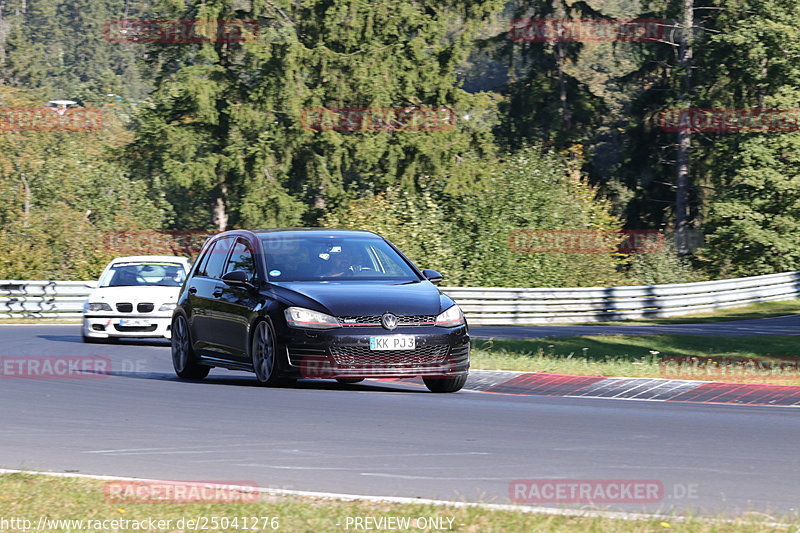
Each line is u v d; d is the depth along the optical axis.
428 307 42.53
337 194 198.38
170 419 35.72
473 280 147.12
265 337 42.97
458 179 188.38
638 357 75.25
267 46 192.00
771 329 112.00
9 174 195.62
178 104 197.88
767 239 194.88
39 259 120.81
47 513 22.70
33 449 30.58
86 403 39.78
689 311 143.50
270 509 22.67
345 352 40.88
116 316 71.62
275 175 195.50
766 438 33.38
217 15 193.00
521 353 68.62
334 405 39.00
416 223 149.00
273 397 40.94
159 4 199.62
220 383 47.16
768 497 24.80
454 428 34.28
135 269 77.06
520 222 154.12
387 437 32.41
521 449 30.70
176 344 50.44
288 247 46.34
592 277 152.38
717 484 26.12
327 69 195.38
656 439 32.81
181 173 190.50
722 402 44.38
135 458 29.19
